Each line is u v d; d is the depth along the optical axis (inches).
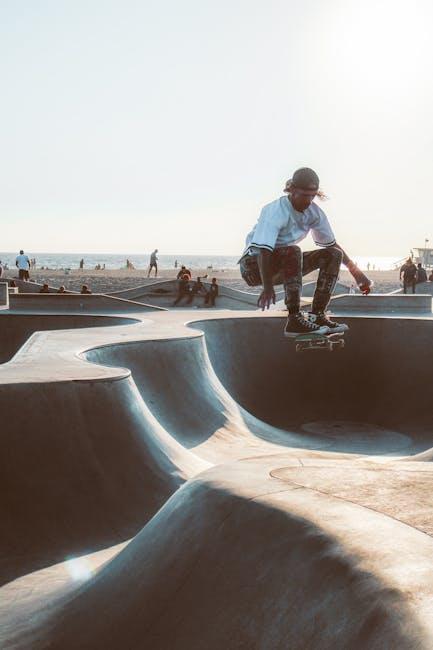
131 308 829.8
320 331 172.9
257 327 556.7
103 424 246.8
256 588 90.4
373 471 117.3
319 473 117.0
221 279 1941.4
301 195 165.0
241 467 124.8
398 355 545.3
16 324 696.4
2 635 135.5
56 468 226.7
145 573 114.7
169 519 120.6
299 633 79.6
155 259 1847.9
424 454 321.1
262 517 99.5
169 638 97.2
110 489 231.9
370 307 798.5
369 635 71.0
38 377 249.8
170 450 274.2
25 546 201.0
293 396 537.0
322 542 87.7
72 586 158.1
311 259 179.9
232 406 434.9
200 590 99.2
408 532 87.4
